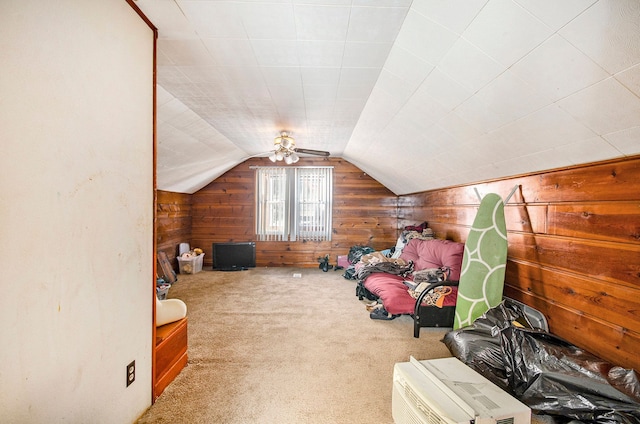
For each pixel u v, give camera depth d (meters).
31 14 0.91
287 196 5.68
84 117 1.14
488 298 2.41
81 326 1.14
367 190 5.75
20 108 0.88
